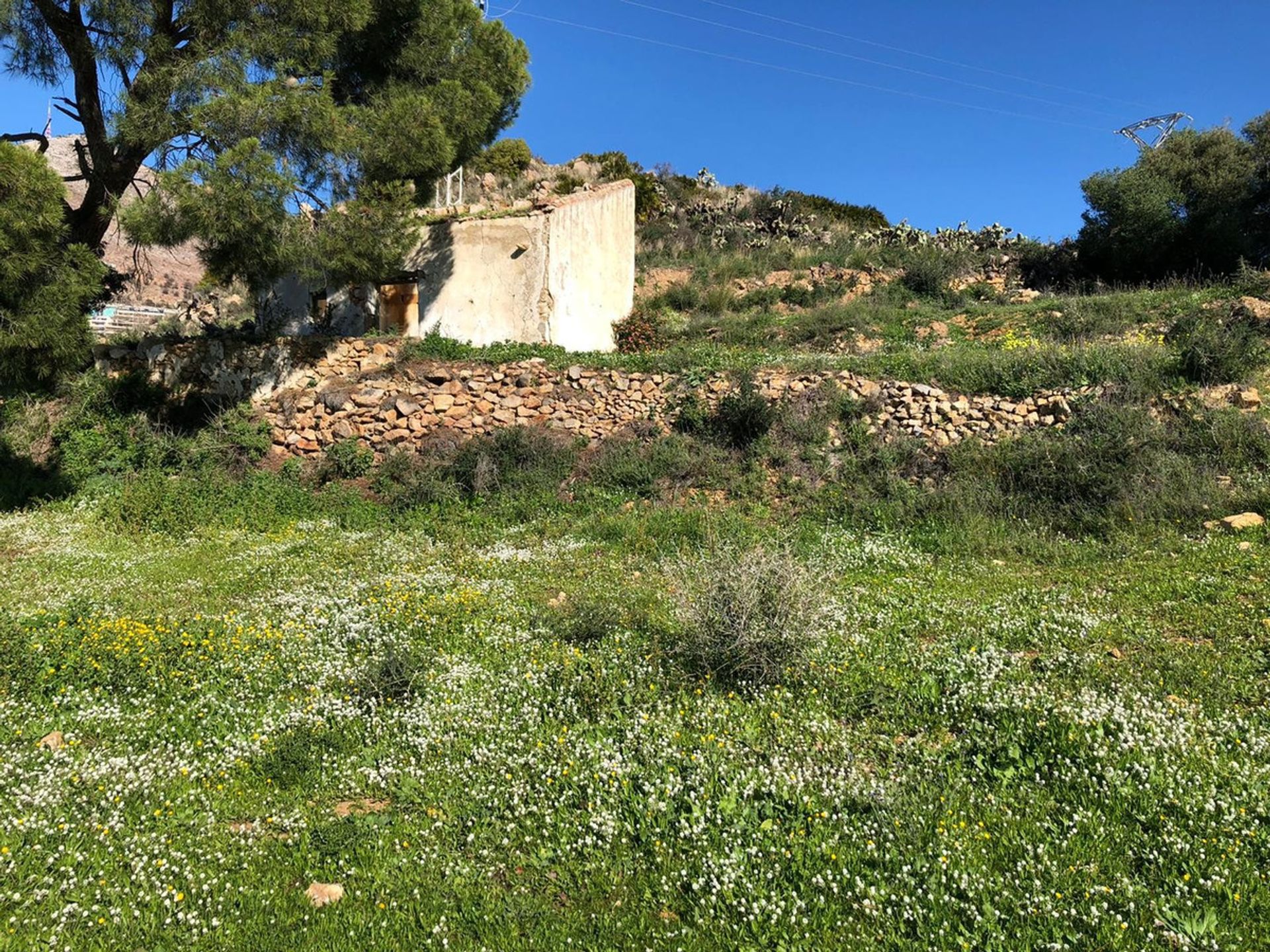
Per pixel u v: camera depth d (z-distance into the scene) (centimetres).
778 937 329
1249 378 1152
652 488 1181
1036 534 948
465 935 338
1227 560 773
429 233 1655
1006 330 1738
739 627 577
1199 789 405
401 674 569
